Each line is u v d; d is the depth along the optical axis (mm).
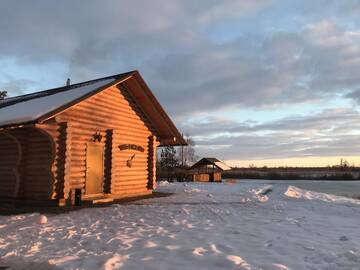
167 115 19969
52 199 14195
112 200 16562
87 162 15820
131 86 18391
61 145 14492
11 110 15094
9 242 8352
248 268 6223
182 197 18500
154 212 12945
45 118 12922
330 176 81438
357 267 6465
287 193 23172
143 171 20031
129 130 18844
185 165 68375
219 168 46094
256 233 9211
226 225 10352
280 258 6930
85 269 6250
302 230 9742
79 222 10844
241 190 23812
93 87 15961
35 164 14641
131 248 7617
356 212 14477
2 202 15039
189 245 7820
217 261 6637
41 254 7285
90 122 16031
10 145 15250
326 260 6895
